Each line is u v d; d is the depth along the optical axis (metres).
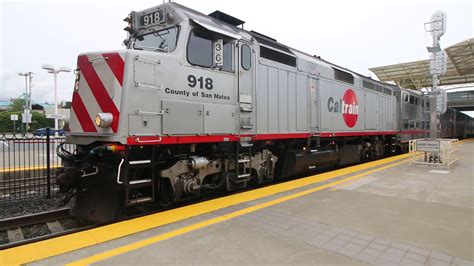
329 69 10.50
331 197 6.11
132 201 4.96
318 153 9.86
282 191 6.61
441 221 4.65
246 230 4.23
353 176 8.59
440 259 3.37
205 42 6.05
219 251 3.55
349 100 11.68
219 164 6.50
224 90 6.40
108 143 4.96
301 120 8.92
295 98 8.69
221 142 6.58
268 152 7.90
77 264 3.20
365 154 13.88
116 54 4.90
